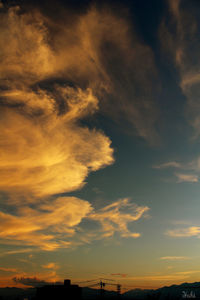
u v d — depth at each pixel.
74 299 133.38
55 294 133.38
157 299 122.81
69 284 136.50
